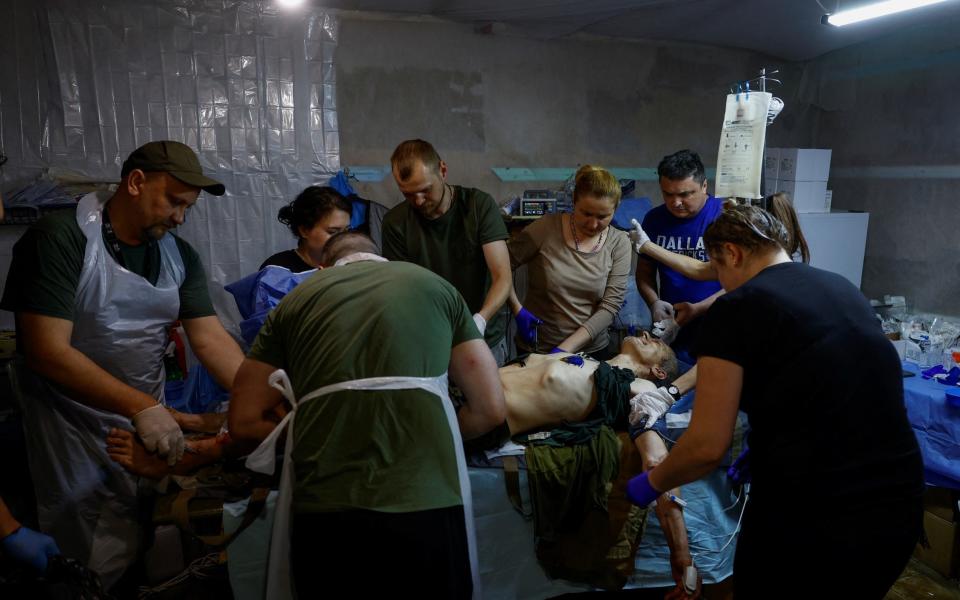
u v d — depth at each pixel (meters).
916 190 3.73
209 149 3.39
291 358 1.27
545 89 3.94
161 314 1.68
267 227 3.55
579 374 1.75
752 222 1.26
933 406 2.16
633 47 4.05
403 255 2.16
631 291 3.63
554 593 1.76
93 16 3.11
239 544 1.52
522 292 3.78
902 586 2.18
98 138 3.20
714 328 1.19
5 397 2.77
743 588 1.29
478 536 1.67
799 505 1.16
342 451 1.16
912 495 1.17
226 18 3.31
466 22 3.70
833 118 4.30
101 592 1.26
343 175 3.52
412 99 3.71
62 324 1.47
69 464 1.66
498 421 1.47
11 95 3.05
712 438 1.17
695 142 4.31
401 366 1.20
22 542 1.23
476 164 3.90
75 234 1.50
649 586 1.80
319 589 1.15
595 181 2.05
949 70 3.46
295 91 3.49
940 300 3.64
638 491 1.35
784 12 3.36
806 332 1.12
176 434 1.49
